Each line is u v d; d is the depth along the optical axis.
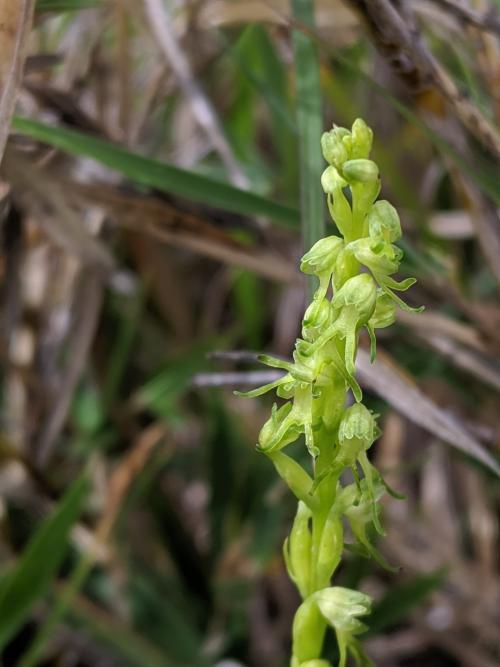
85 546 0.36
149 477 0.37
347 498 0.22
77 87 0.36
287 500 0.36
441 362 0.37
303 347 0.21
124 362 0.42
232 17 0.35
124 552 0.38
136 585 0.37
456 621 0.39
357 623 0.22
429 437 0.41
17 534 0.38
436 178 0.41
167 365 0.41
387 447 0.39
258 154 0.46
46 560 0.30
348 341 0.20
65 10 0.31
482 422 0.38
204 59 0.40
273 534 0.36
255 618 0.38
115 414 0.39
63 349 0.39
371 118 0.46
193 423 0.43
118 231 0.39
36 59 0.31
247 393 0.21
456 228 0.40
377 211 0.20
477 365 0.33
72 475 0.40
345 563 0.36
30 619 0.36
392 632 0.40
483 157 0.34
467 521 0.42
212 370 0.40
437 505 0.40
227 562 0.37
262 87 0.34
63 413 0.36
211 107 0.36
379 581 0.40
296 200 0.40
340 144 0.21
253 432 0.41
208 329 0.45
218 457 0.38
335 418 0.21
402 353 0.38
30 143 0.30
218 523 0.38
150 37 0.37
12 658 0.36
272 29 0.38
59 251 0.38
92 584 0.37
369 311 0.20
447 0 0.29
